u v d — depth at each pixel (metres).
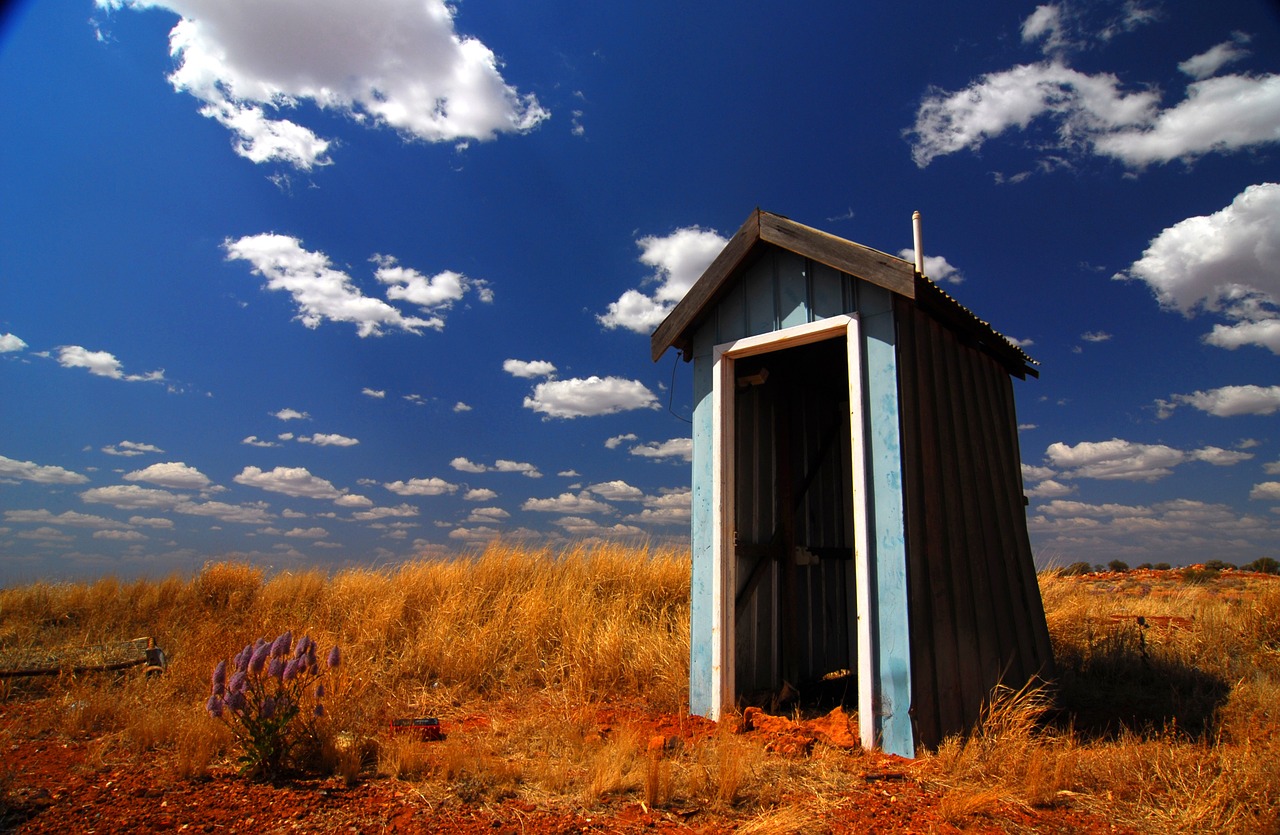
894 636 4.76
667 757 4.65
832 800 3.84
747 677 6.36
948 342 5.97
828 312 5.55
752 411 6.83
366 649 7.50
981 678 5.25
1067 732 5.29
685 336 6.54
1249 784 3.64
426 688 6.78
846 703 6.51
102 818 3.56
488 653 7.37
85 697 5.65
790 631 6.68
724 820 3.64
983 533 5.79
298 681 4.55
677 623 8.12
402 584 9.67
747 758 4.32
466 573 9.97
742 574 6.44
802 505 7.48
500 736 5.20
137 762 4.48
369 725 5.29
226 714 4.65
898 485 4.93
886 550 4.91
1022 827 3.48
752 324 6.06
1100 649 7.60
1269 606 7.93
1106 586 16.48
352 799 3.88
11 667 6.33
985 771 4.22
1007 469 6.52
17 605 8.88
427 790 4.03
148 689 6.00
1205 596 11.59
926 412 5.36
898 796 3.89
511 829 3.51
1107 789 3.93
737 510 6.43
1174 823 3.46
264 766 4.23
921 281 5.04
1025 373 7.29
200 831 3.44
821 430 7.94
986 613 5.54
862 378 5.25
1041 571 11.22
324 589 10.10
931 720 4.68
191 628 8.36
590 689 6.66
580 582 9.85
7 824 3.47
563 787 4.08
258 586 10.30
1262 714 5.36
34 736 5.01
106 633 8.40
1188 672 6.89
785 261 5.91
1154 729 5.37
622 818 3.66
